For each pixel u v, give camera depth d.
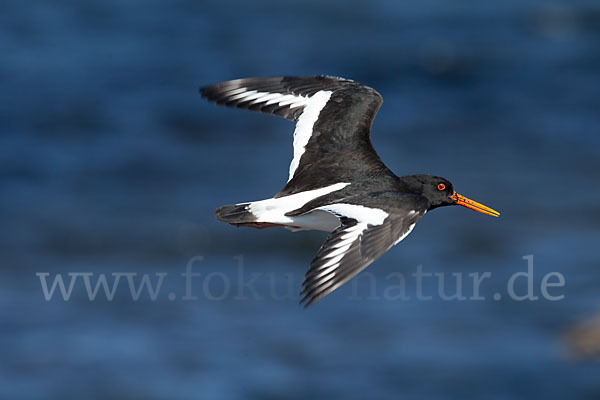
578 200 23.42
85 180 24.44
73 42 33.97
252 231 21.72
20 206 22.91
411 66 33.47
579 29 37.88
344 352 16.42
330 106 9.50
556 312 17.92
